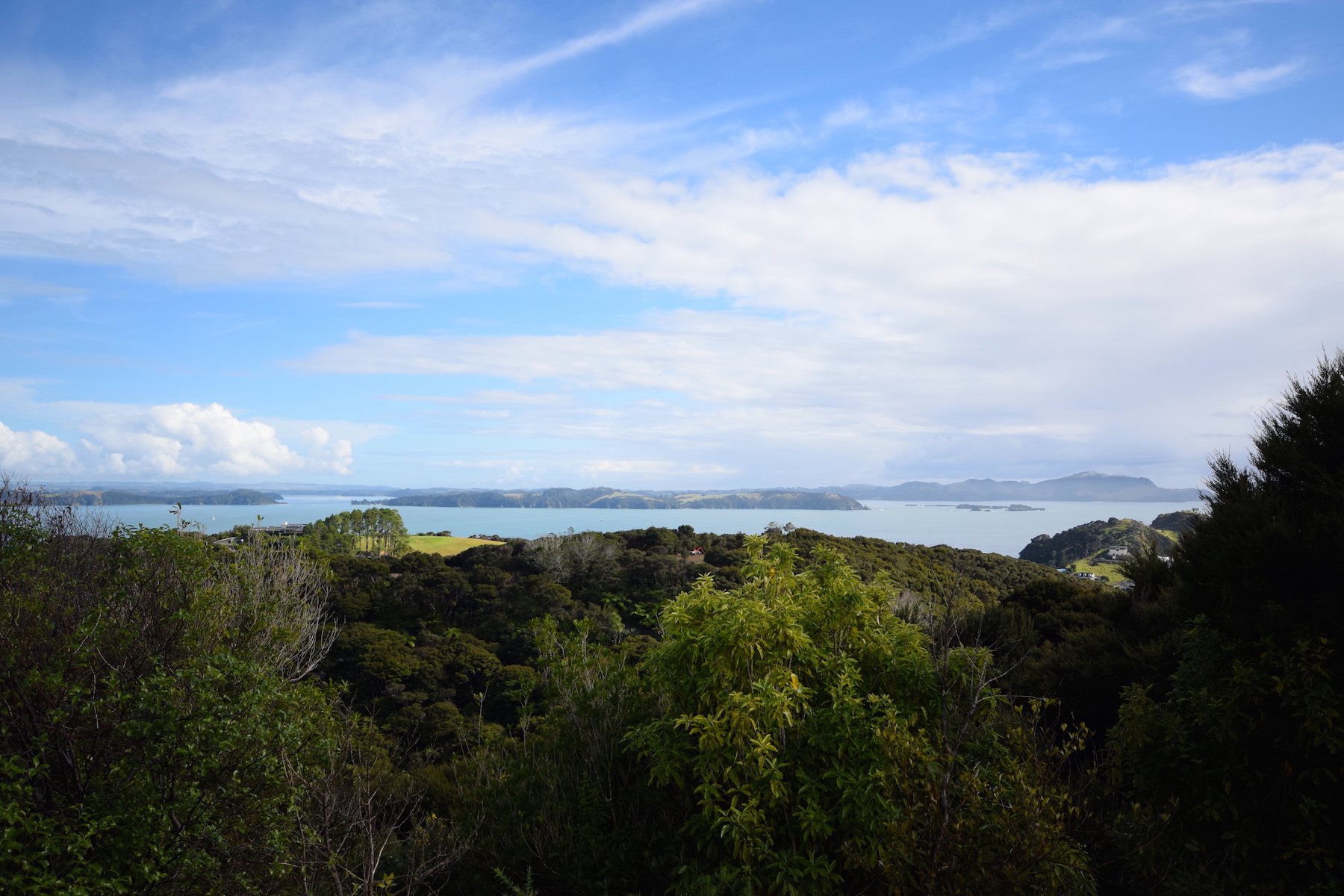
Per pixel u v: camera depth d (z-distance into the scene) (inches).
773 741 151.3
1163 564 303.0
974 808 117.7
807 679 166.1
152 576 165.3
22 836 114.4
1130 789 180.9
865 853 137.3
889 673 165.8
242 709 139.6
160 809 121.0
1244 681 159.5
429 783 229.0
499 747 228.7
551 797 181.3
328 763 165.5
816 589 182.2
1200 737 169.3
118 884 108.1
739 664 157.0
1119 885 147.6
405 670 826.8
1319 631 157.4
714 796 148.9
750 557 182.2
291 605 251.4
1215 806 156.6
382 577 1222.9
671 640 175.9
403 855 175.0
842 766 144.7
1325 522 165.0
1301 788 152.2
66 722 131.8
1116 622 315.9
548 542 1519.4
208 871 125.4
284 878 141.4
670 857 154.6
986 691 158.7
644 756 168.1
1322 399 187.3
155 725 127.0
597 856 161.2
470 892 169.3
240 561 244.7
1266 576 173.0
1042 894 118.0
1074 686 248.7
